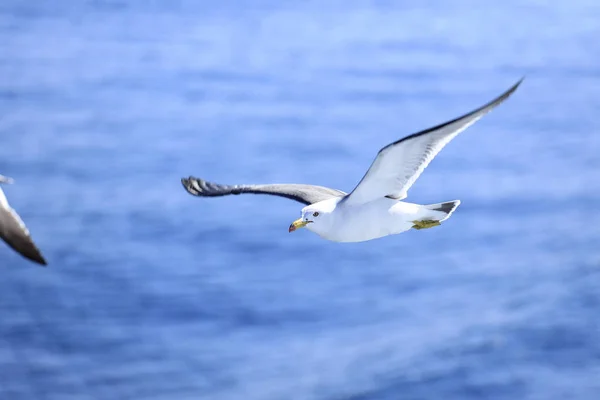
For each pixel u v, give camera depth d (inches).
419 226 503.5
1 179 404.2
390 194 494.9
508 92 430.6
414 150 466.3
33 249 381.1
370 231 502.3
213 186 574.6
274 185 577.3
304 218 509.4
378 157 468.4
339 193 563.5
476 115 441.7
